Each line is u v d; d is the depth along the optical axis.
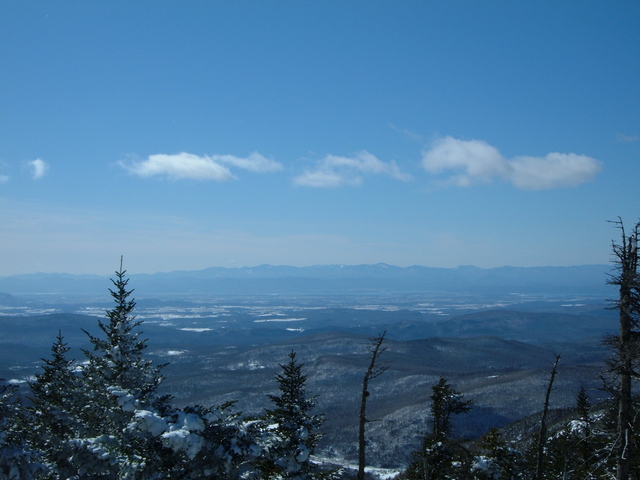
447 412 33.12
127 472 19.50
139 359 22.45
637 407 20.89
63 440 23.86
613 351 21.22
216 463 20.12
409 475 33.41
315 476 23.64
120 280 23.25
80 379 24.77
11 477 20.06
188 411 21.23
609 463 22.91
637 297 20.58
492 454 32.34
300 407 23.77
